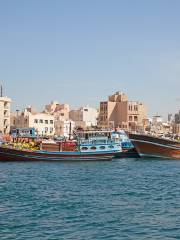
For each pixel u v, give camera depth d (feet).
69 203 110.52
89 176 178.91
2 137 324.60
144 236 78.07
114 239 76.02
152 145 286.87
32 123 584.40
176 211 100.68
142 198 120.16
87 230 82.12
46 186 143.74
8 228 83.41
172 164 253.85
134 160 282.77
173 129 636.48
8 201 112.88
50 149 274.77
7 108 519.60
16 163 234.38
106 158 260.01
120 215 95.61
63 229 82.84
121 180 165.48
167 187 145.07
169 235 78.74
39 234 79.10
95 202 112.37
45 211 99.81
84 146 257.14
